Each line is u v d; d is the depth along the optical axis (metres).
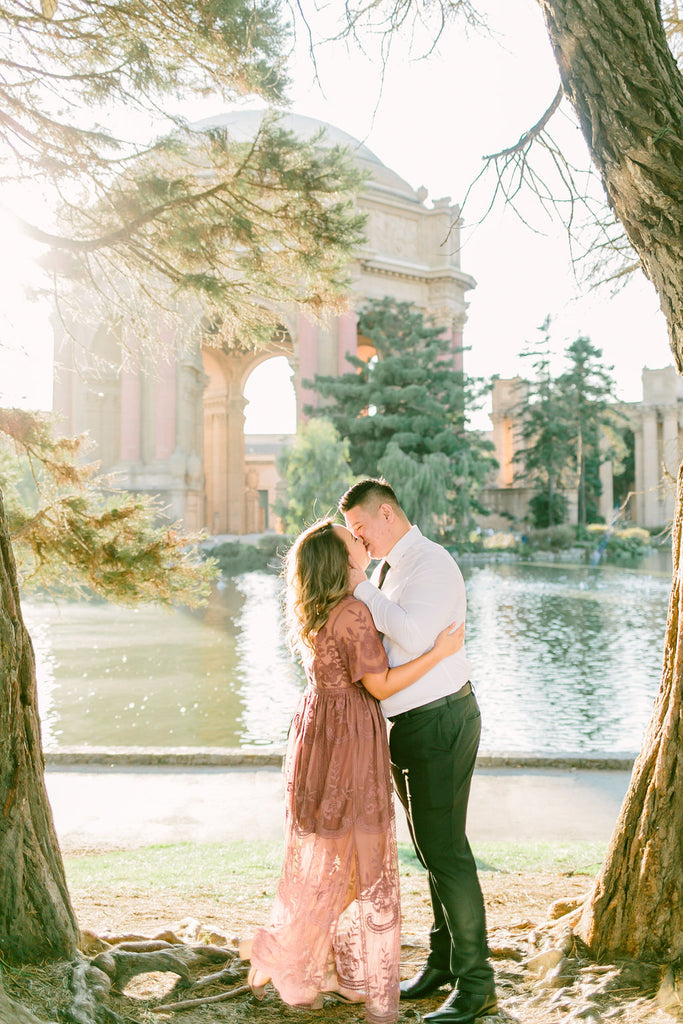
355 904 2.70
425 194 65.56
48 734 11.59
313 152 6.19
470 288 65.19
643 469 80.25
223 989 2.85
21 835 2.56
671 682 2.88
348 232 6.21
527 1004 2.70
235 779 8.09
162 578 6.61
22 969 2.43
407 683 2.61
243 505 73.56
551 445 63.31
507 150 3.73
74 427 56.53
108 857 5.72
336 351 57.00
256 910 4.26
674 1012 2.44
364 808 2.57
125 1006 2.58
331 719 2.64
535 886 4.69
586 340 61.84
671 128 2.59
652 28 2.62
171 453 54.12
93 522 6.60
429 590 2.65
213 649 19.56
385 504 2.84
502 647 19.81
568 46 2.65
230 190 6.03
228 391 72.75
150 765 8.66
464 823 2.76
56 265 6.01
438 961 2.98
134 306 6.75
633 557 54.59
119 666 17.23
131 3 4.86
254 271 6.28
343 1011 2.71
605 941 2.88
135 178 5.95
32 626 23.42
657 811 2.82
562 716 12.76
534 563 49.00
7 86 5.27
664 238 2.71
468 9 3.54
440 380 47.38
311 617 2.65
